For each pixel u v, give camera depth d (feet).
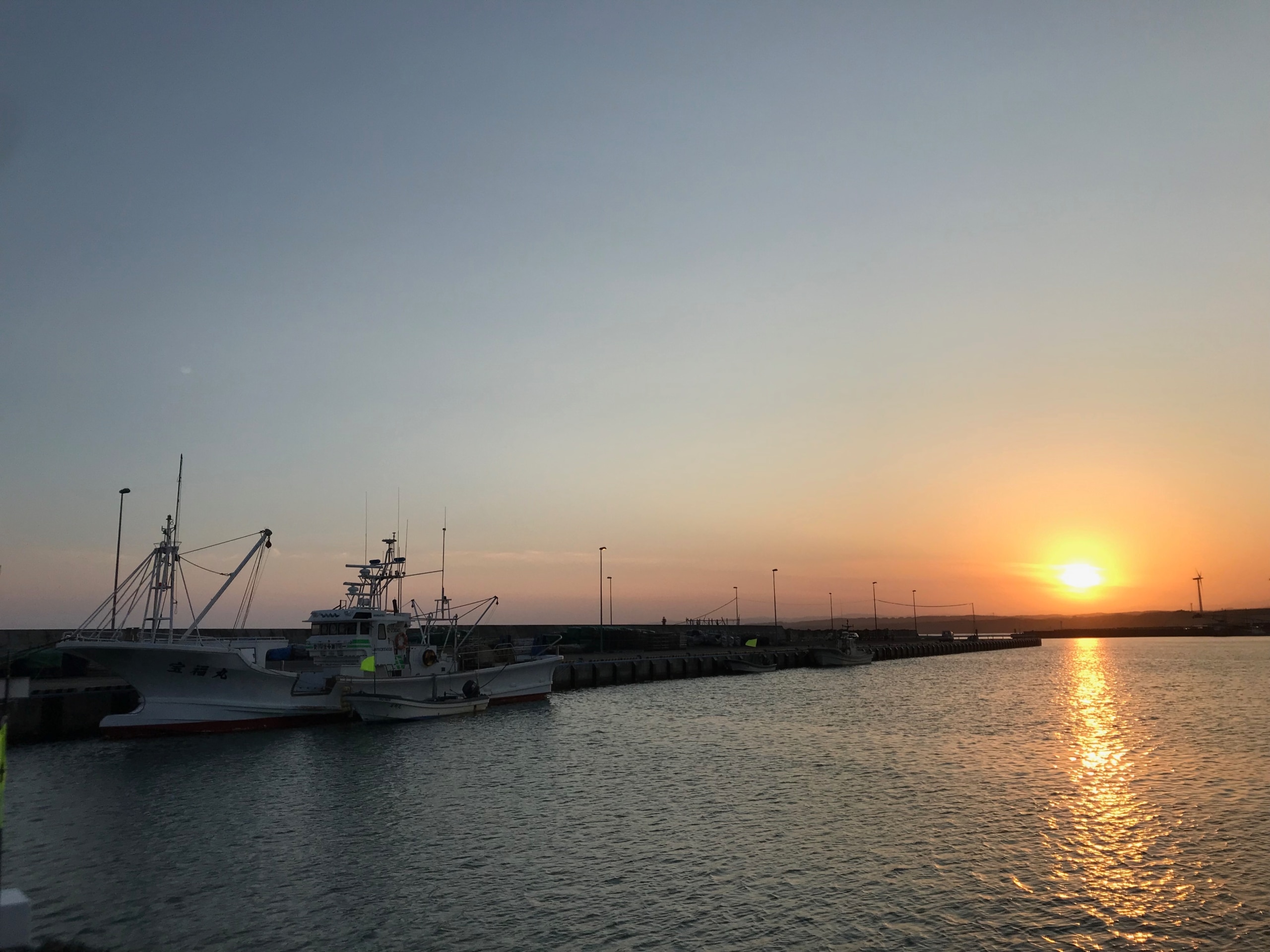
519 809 103.65
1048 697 246.68
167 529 162.91
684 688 274.16
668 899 72.74
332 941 64.75
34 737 150.51
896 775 124.06
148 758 135.23
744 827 94.89
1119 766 132.36
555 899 72.90
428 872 80.07
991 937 64.90
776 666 365.61
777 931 65.92
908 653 508.94
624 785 117.19
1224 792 112.47
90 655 146.82
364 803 106.42
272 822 97.50
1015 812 101.76
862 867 80.64
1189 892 73.97
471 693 191.11
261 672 159.43
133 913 70.23
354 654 177.99
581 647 370.94
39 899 73.46
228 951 63.05
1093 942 64.13
